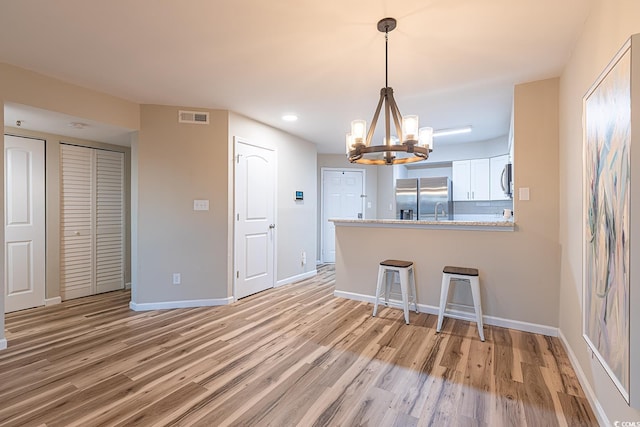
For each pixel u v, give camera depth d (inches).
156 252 138.8
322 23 78.4
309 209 207.5
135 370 87.0
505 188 164.7
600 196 59.9
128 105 132.9
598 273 61.2
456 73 106.3
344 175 255.6
